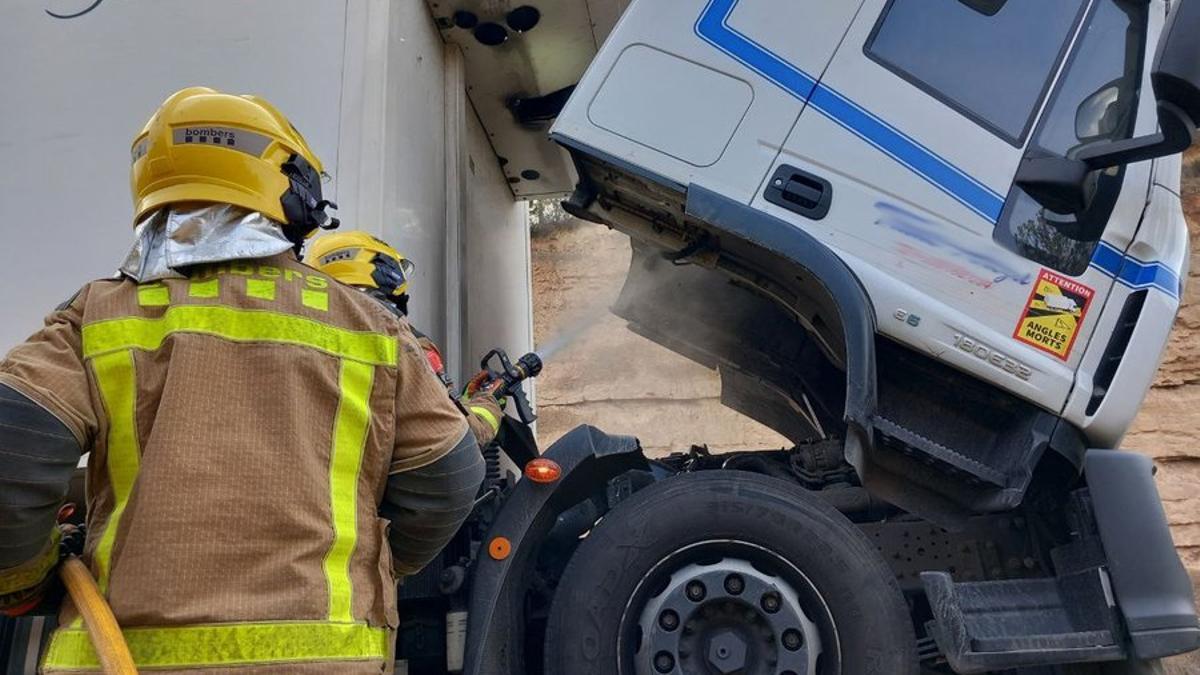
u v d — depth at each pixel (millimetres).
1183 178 8320
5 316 2992
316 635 1418
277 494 1456
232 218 1611
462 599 2789
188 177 1608
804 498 2695
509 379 3160
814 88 2930
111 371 1466
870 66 2938
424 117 3482
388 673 1582
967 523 2826
